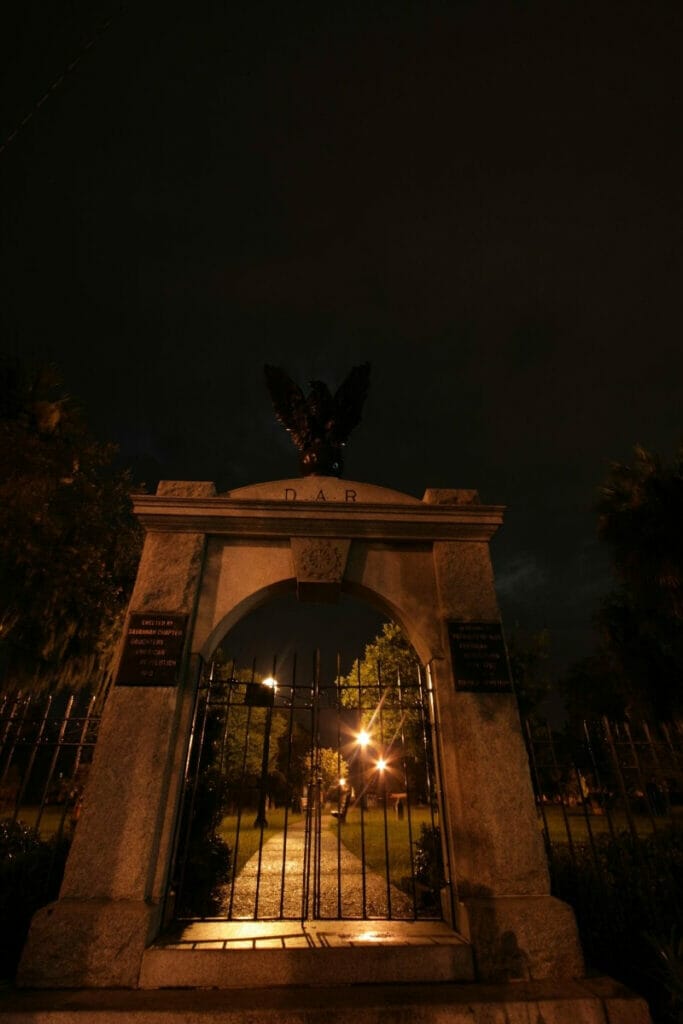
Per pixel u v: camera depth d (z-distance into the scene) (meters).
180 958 4.14
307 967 4.20
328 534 6.18
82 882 4.43
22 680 11.58
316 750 5.46
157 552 5.89
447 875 5.09
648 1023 3.84
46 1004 3.70
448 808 5.12
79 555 12.13
